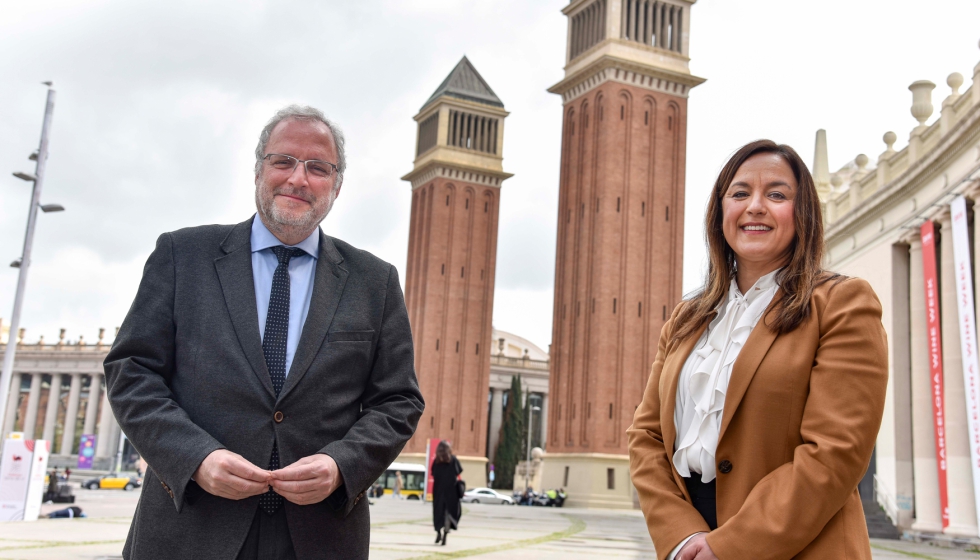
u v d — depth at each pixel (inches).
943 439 878.4
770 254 119.0
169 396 124.2
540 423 4010.8
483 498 2293.3
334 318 134.5
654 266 2269.9
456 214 3137.3
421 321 3088.1
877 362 105.7
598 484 2080.5
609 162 2273.6
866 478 1115.9
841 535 101.7
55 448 4055.1
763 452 107.7
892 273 1069.1
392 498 2337.6
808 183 119.6
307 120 137.5
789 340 110.7
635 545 717.9
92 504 1202.6
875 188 1173.1
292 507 122.5
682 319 128.7
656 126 2349.9
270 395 125.5
